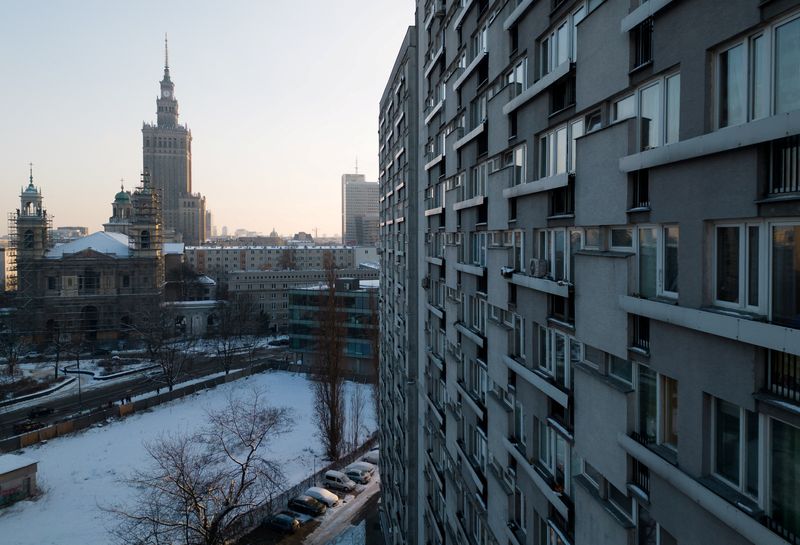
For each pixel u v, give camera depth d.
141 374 76.19
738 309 5.08
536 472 9.73
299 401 64.56
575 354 8.55
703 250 5.39
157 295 102.06
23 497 39.78
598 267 7.39
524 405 10.45
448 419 16.50
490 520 12.38
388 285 31.61
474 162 13.59
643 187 6.52
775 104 4.65
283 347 96.88
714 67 5.30
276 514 37.94
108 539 34.69
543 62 9.52
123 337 99.75
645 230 6.59
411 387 22.73
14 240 101.12
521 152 10.62
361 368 74.69
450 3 15.52
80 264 98.81
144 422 56.28
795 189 4.41
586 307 7.77
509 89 10.80
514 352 11.15
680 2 5.62
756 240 4.89
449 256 16.14
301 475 45.16
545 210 9.30
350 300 75.44
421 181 21.05
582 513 8.03
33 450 48.88
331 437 48.47
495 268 11.84
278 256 186.88
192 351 87.50
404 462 24.19
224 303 105.81
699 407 5.46
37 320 94.38
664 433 6.30
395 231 28.09
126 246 108.38
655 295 6.40
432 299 19.83
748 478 5.03
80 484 42.22
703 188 5.34
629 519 7.05
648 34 6.45
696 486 5.41
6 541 34.53
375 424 56.75
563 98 8.80
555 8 8.83
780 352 4.61
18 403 63.16
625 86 6.76
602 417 7.37
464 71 13.78
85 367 79.06
